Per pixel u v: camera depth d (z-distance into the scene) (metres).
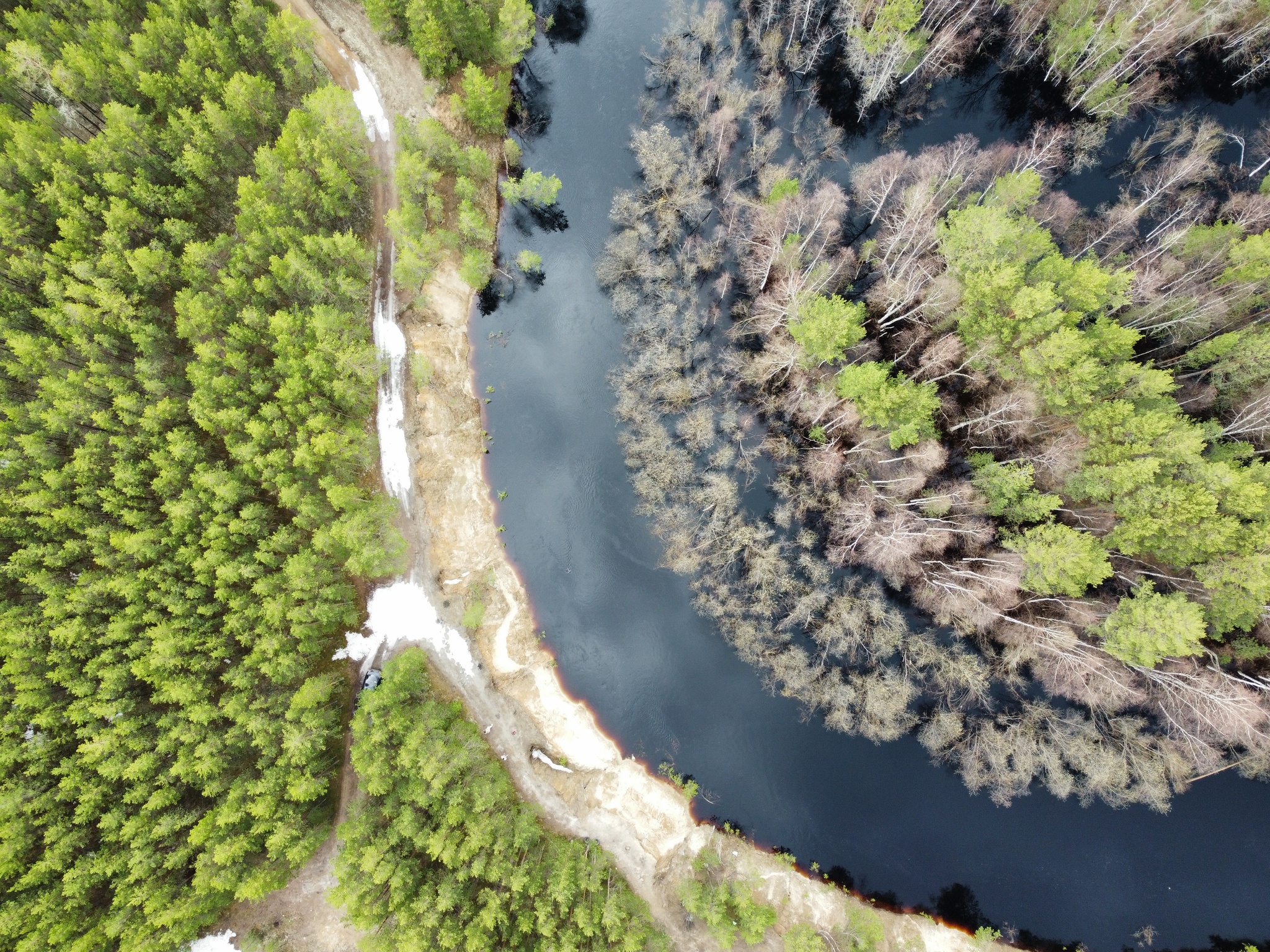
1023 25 68.94
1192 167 62.00
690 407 65.88
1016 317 53.53
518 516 65.94
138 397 52.12
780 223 63.53
